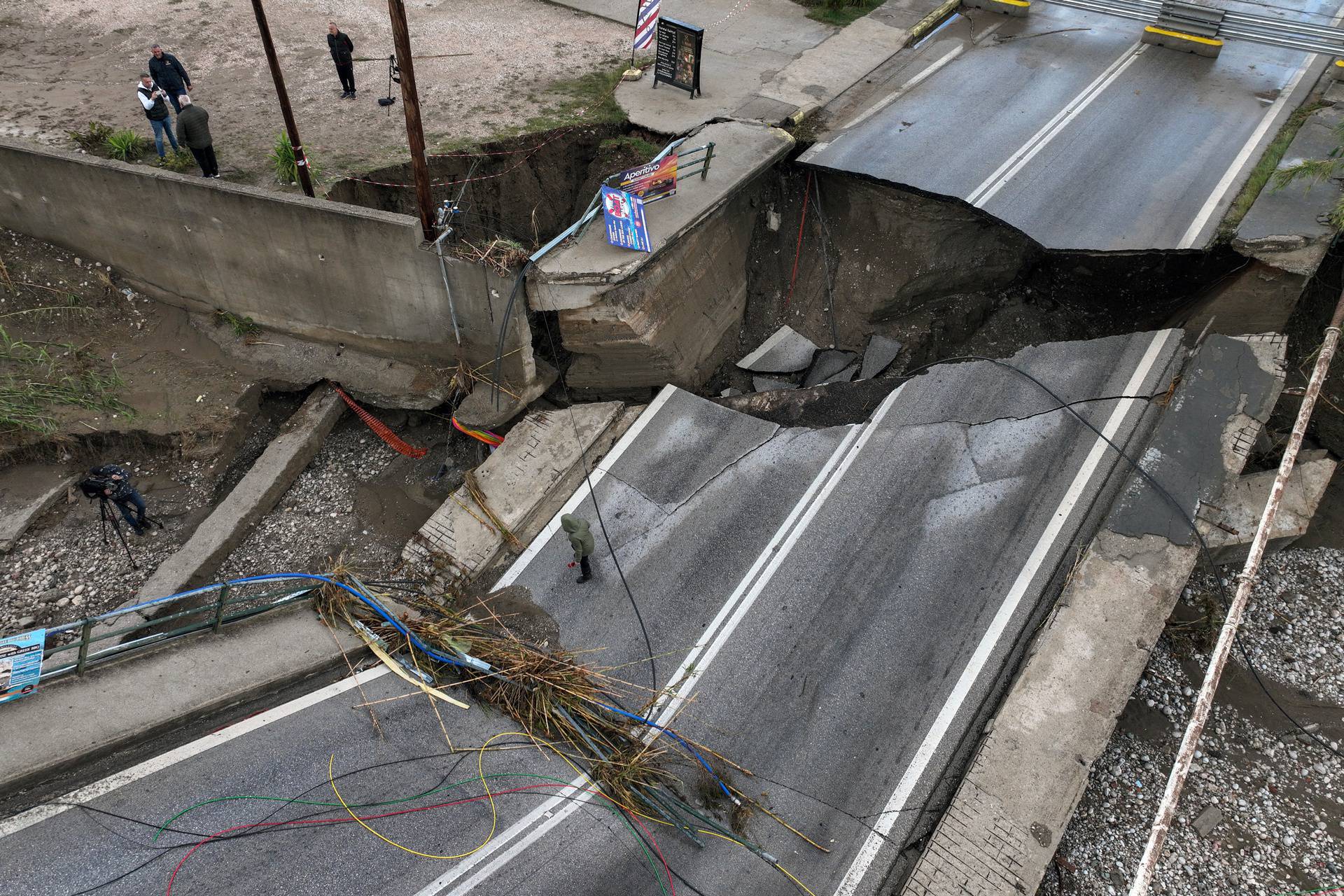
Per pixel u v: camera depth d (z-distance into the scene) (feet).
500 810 29.91
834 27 66.33
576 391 49.32
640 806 30.96
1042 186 49.85
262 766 29.55
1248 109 55.77
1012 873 29.22
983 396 43.86
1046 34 66.13
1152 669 38.70
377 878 27.22
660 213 46.85
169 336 49.96
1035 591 36.78
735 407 46.91
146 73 58.18
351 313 47.52
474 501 42.34
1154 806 34.42
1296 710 37.50
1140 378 42.83
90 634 31.04
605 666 36.24
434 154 51.06
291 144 45.34
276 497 45.01
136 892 25.26
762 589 38.34
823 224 54.13
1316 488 41.04
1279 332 44.39
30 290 48.73
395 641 35.35
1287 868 32.58
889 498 40.75
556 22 66.74
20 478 44.55
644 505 42.47
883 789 31.99
